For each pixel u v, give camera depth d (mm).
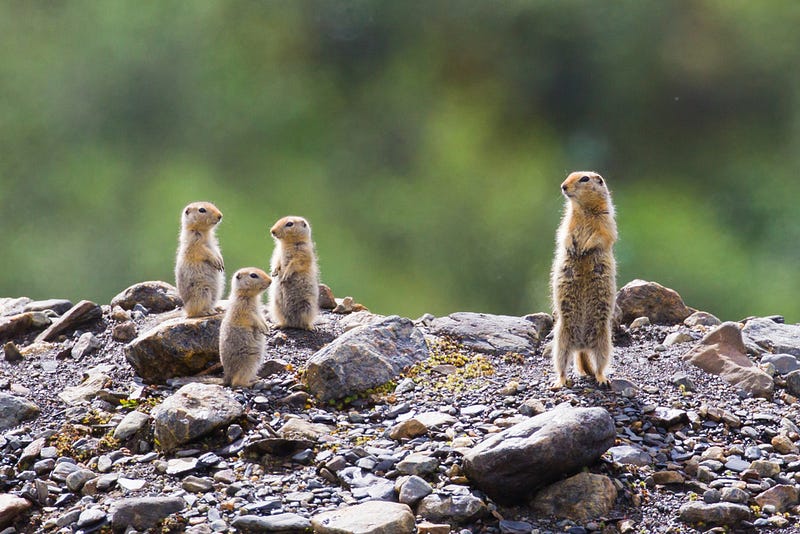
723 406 33719
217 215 39250
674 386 35031
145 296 43656
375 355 35438
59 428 32844
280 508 27609
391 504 27203
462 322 41312
